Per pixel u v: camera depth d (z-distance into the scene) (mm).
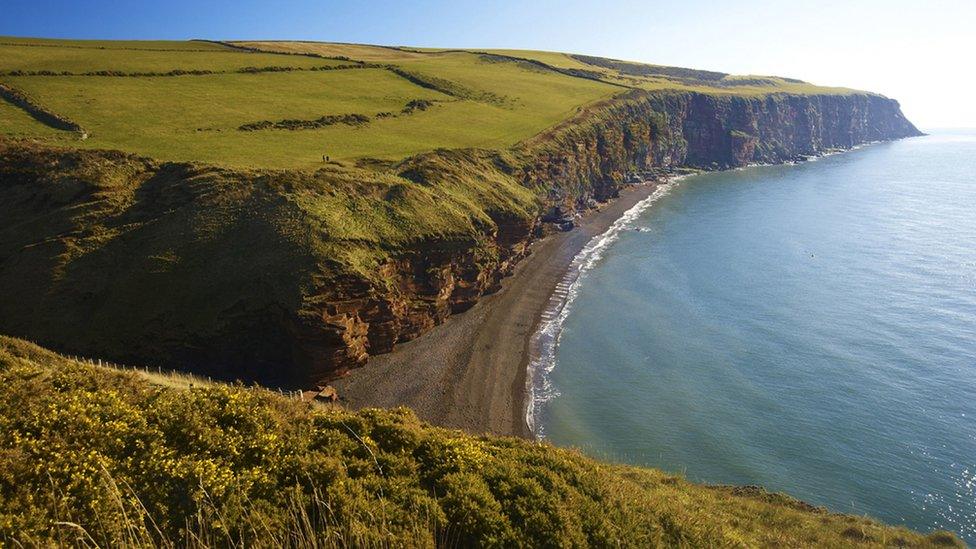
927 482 33406
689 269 75750
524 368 48906
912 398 42094
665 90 157625
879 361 47938
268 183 53750
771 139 184750
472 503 12336
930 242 82938
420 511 11961
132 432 12211
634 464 35719
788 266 75188
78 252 47562
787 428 39312
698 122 166125
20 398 12867
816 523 21547
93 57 95875
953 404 41062
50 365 24453
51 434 11547
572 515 12969
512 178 80438
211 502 10492
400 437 14812
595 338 55000
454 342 53219
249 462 12547
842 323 56156
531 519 12445
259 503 11102
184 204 51906
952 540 20859
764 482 34000
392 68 123938
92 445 11492
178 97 83938
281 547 9883
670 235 93250
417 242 54188
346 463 13305
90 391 14258
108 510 9781
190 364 43656
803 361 48781
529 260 78125
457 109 105250
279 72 107438
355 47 159250
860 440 37562
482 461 14539
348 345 45000
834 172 158750
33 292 45062
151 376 28656
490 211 68062
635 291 67875
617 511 13766
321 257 46250
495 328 56750
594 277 72875
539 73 153375
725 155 169375
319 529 10906
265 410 14625
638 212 110000
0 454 10492
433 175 67250
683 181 144625
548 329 57062
